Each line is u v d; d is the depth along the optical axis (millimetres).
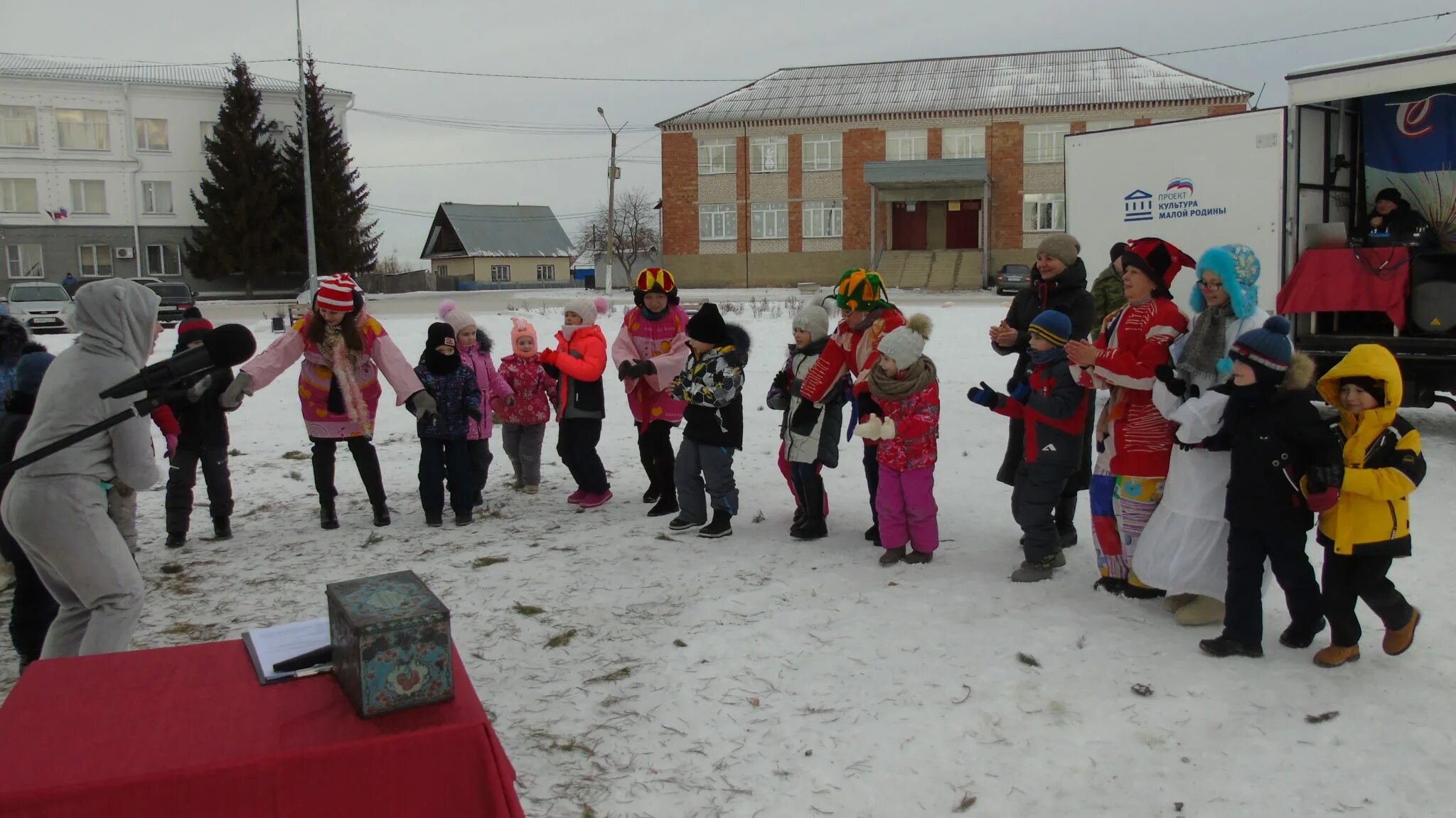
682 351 7113
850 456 8945
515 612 5266
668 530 6730
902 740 3771
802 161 49344
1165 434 4914
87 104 49812
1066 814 3312
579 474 7484
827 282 49750
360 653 2494
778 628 4852
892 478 5797
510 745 3834
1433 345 8789
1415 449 4094
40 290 29594
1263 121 10062
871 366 5930
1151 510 5008
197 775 2283
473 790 2490
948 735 3799
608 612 5203
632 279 61375
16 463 3277
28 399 4789
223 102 51469
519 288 65750
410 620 2541
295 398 13094
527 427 7996
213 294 49969
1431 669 4246
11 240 49375
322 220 49844
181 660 2939
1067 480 5703
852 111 48375
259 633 3092
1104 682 4184
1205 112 44500
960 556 5977
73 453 3805
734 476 8422
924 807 3371
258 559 6395
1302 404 4156
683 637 4812
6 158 48906
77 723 2500
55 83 49188
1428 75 8984
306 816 2361
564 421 7426
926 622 4883
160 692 2697
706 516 6754
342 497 8211
